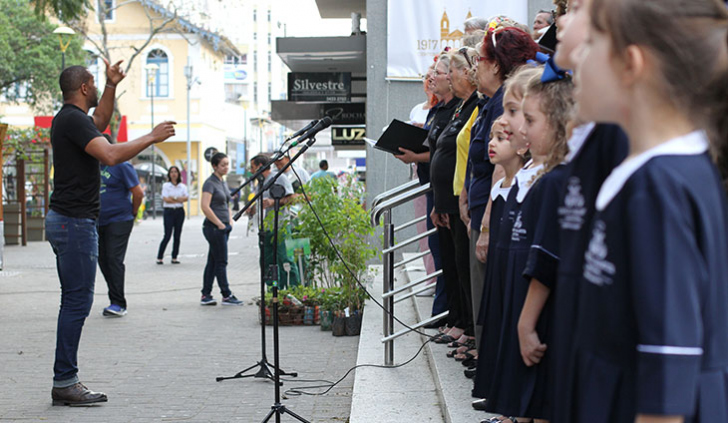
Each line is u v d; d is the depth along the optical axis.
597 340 1.70
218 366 6.56
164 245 16.12
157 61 46.12
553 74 2.79
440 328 6.28
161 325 8.59
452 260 5.71
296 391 5.69
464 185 4.69
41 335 7.98
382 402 4.71
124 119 41.31
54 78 32.31
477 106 4.96
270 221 9.69
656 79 1.57
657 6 1.54
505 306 3.04
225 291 10.14
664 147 1.58
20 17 31.42
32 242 22.36
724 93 1.58
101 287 12.08
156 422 4.95
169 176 16.17
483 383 3.21
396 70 11.28
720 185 1.62
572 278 1.97
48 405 5.36
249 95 80.12
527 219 3.00
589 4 1.67
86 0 12.60
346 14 17.59
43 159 22.50
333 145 18.16
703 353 1.55
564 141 2.64
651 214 1.54
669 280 1.50
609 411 1.67
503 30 4.14
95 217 5.54
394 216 11.38
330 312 8.23
